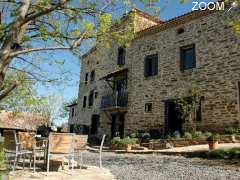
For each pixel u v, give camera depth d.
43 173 6.28
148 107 17.36
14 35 4.09
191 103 14.69
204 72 14.62
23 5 4.25
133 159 10.12
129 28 5.48
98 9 5.18
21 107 6.35
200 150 10.09
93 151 14.90
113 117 20.69
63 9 5.00
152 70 17.95
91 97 24.48
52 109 31.81
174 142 13.07
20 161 8.41
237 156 8.43
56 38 5.20
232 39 13.66
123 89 19.98
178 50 16.25
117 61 21.19
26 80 5.68
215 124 13.62
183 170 7.06
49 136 6.42
